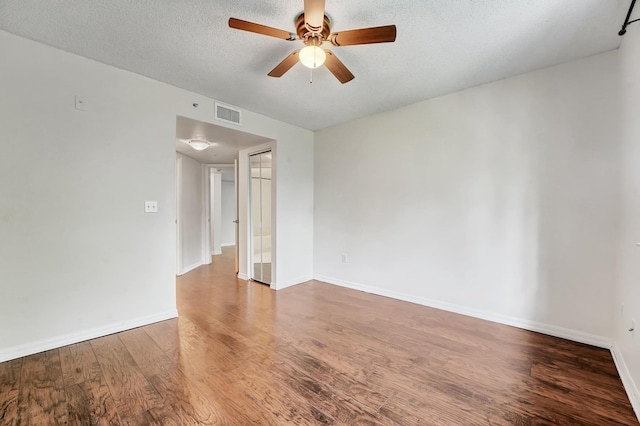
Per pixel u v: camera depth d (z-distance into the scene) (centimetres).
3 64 199
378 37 173
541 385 178
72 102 226
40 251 213
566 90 240
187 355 212
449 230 307
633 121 182
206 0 169
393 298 353
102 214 242
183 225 492
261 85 283
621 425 145
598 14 179
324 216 433
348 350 222
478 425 145
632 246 178
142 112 263
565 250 242
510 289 269
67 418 147
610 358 209
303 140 430
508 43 212
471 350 222
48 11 178
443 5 172
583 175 233
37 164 212
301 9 177
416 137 331
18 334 205
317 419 148
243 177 455
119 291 252
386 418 150
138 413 151
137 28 195
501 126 273
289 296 360
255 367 197
